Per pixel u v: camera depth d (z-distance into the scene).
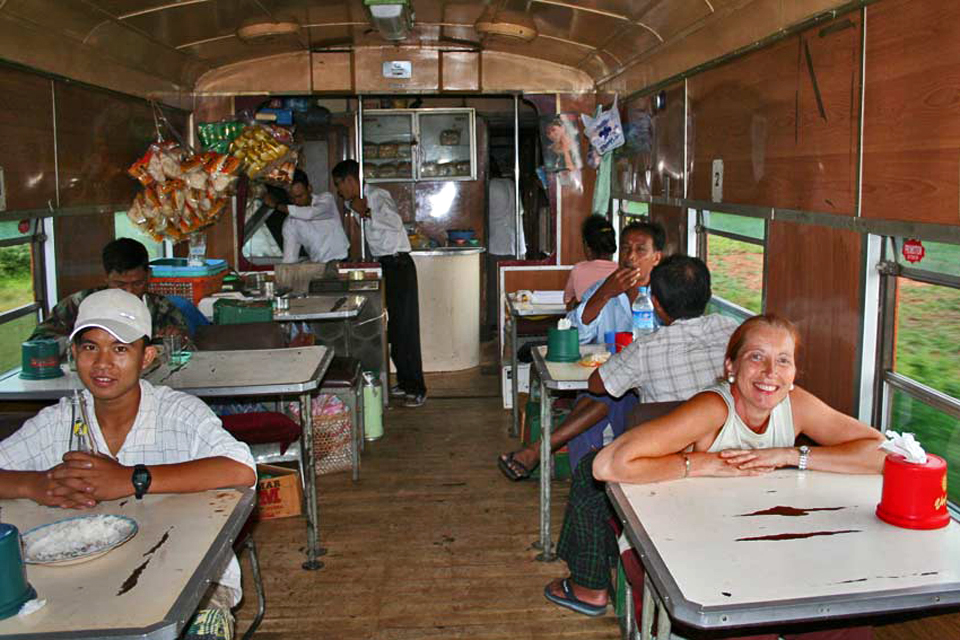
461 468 5.04
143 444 2.34
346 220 8.16
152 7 4.71
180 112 6.64
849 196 3.03
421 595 3.46
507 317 6.68
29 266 4.45
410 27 5.08
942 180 2.48
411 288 6.42
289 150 6.28
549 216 7.46
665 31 4.83
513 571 3.67
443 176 8.20
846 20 3.01
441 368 7.56
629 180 6.23
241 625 3.23
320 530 4.14
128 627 1.54
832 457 2.35
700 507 2.12
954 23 2.40
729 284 4.48
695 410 2.41
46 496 2.10
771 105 3.67
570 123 7.16
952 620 2.30
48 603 1.63
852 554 1.85
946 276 2.61
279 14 5.46
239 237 7.18
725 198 4.25
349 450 5.01
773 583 1.72
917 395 2.78
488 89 7.08
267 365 3.70
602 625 3.22
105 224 5.30
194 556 1.83
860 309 2.99
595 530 3.24
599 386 3.30
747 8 3.80
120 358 2.23
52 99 4.55
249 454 2.32
